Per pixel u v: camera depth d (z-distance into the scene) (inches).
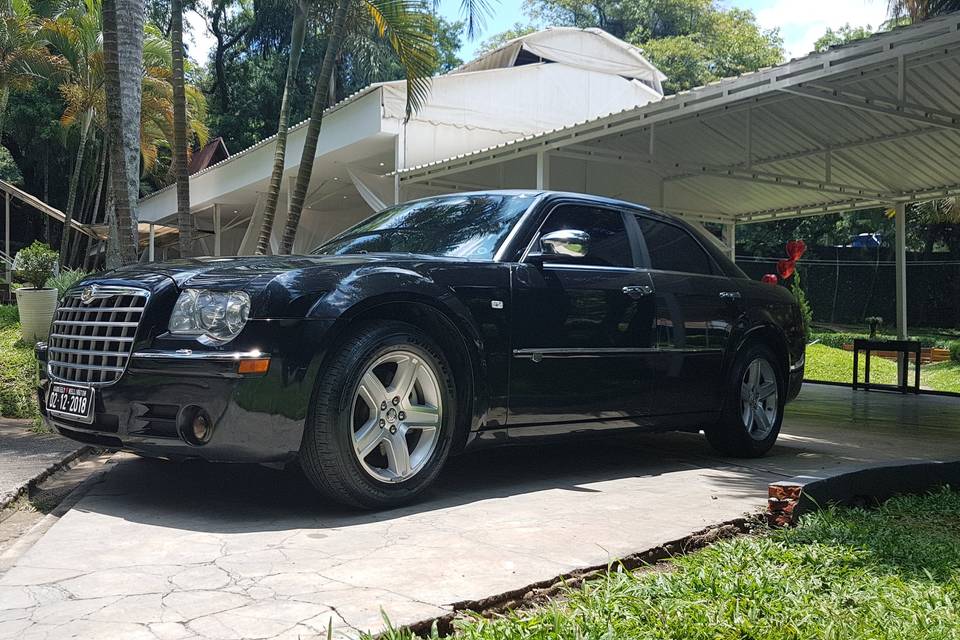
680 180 568.7
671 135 478.9
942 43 239.5
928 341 816.3
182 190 346.6
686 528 123.9
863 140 451.2
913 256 1074.7
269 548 108.6
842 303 1027.3
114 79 287.6
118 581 94.0
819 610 93.9
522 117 546.6
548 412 152.9
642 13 1438.2
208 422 120.4
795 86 287.9
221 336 121.6
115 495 141.6
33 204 842.2
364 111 490.3
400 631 78.6
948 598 101.7
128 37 319.9
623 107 604.4
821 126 442.0
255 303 121.6
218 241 783.1
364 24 394.9
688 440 229.0
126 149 318.0
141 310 127.3
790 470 180.5
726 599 95.8
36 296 325.7
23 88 756.0
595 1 1494.8
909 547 124.6
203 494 142.6
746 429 195.0
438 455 137.6
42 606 85.5
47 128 1063.0
